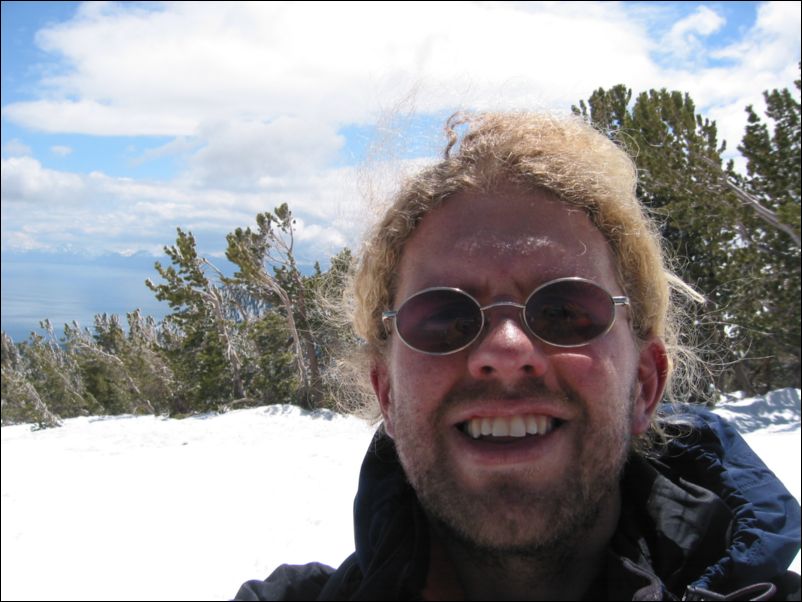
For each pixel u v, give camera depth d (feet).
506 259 1.27
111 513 8.70
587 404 1.23
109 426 19.47
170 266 25.93
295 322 23.15
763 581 1.27
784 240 17.83
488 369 1.22
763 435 11.81
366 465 1.58
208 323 26.32
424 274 1.33
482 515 1.20
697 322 2.12
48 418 26.45
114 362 39.83
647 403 1.49
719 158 17.02
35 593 5.90
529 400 1.21
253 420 18.21
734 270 16.93
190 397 26.73
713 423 1.55
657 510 1.37
